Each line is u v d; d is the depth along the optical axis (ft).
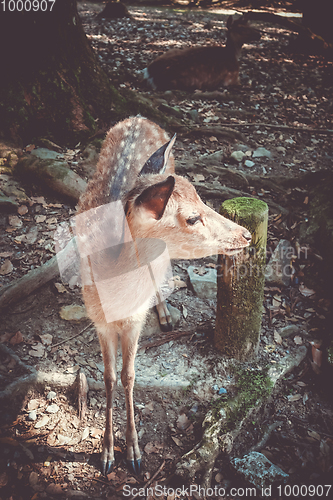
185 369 10.40
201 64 23.77
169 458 8.92
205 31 37.37
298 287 13.01
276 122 21.48
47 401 9.64
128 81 23.97
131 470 8.64
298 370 10.95
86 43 17.38
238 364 10.54
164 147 7.66
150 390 9.95
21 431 9.05
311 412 10.02
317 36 30.99
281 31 38.88
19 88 15.30
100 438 9.13
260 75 27.12
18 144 15.39
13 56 14.93
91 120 16.76
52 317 11.28
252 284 9.76
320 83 26.58
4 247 12.60
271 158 18.56
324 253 13.50
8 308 11.11
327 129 21.06
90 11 43.01
